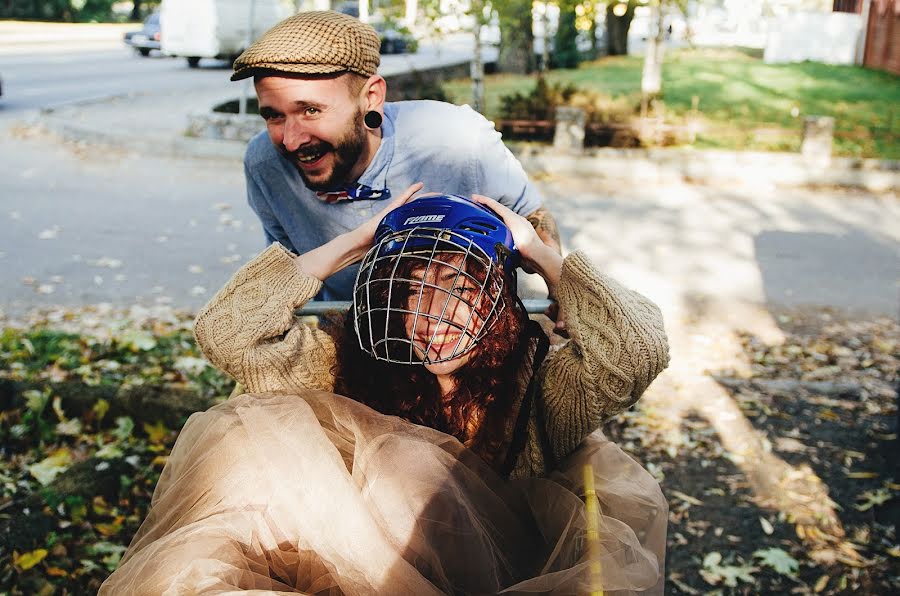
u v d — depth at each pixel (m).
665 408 5.28
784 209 10.89
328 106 2.31
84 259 8.23
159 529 1.92
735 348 6.36
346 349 2.11
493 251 1.97
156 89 20.17
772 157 12.65
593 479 2.04
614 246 9.09
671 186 12.00
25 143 13.82
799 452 4.77
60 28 41.44
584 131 13.64
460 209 2.01
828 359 6.16
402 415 2.05
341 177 2.51
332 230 2.75
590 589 1.74
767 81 21.20
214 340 2.06
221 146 13.23
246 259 8.48
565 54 24.70
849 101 18.42
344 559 1.75
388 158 2.59
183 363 5.44
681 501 4.29
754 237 9.57
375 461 1.86
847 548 3.93
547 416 2.06
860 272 8.41
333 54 2.26
